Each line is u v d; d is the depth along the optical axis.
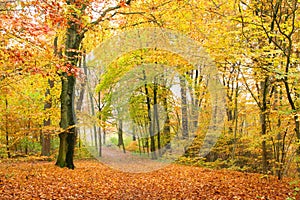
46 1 6.34
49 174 10.38
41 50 6.55
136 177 10.64
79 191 8.28
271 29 7.77
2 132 13.46
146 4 11.44
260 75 8.32
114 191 8.62
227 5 10.04
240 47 7.89
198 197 8.07
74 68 7.56
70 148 12.58
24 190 7.70
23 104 13.02
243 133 12.86
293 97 8.41
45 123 17.34
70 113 12.26
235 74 9.75
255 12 8.39
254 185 9.20
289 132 9.61
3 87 8.64
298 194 7.86
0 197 6.74
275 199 7.56
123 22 11.67
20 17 6.09
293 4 7.42
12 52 5.96
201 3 10.88
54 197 7.33
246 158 12.75
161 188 9.15
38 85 13.12
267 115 9.48
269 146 11.38
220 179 10.50
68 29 11.43
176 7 11.19
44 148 17.23
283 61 7.49
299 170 10.69
